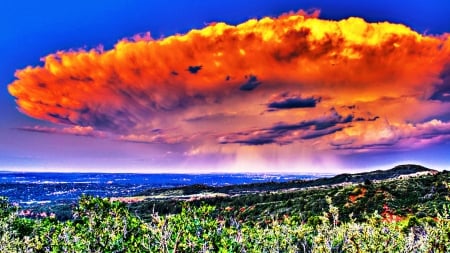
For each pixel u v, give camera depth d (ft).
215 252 52.31
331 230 73.00
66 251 55.98
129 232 57.21
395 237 66.13
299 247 83.71
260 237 75.87
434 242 63.10
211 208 55.11
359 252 64.34
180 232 49.83
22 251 63.10
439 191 276.62
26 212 226.99
